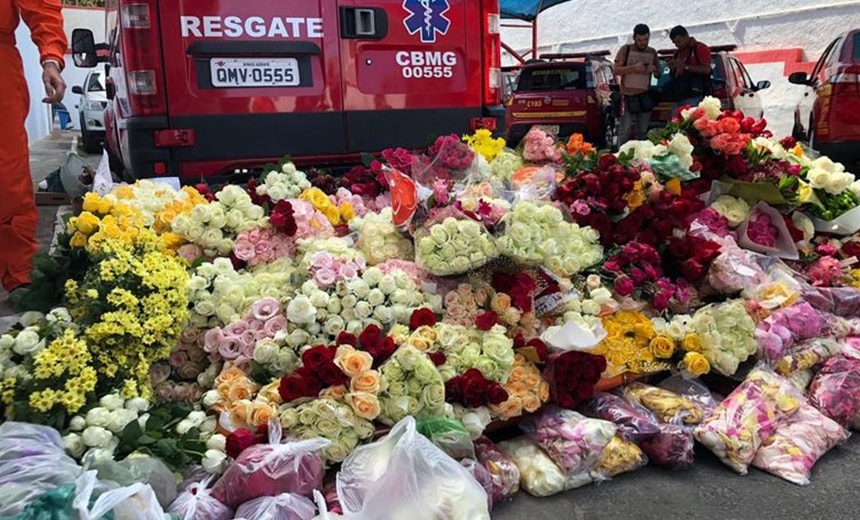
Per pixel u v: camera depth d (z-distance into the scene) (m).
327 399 2.42
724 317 3.15
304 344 2.72
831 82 7.69
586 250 3.30
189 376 2.80
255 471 2.17
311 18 4.45
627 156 3.72
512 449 2.79
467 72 5.01
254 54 4.33
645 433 2.80
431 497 2.12
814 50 13.99
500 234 3.07
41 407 2.18
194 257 3.04
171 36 4.12
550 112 11.23
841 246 4.19
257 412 2.37
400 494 2.12
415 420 2.48
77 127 23.08
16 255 3.93
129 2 4.03
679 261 3.48
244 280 2.90
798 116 9.83
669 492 2.66
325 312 2.78
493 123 5.12
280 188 3.43
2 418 2.24
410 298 2.91
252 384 2.59
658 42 17.06
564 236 3.22
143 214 3.13
